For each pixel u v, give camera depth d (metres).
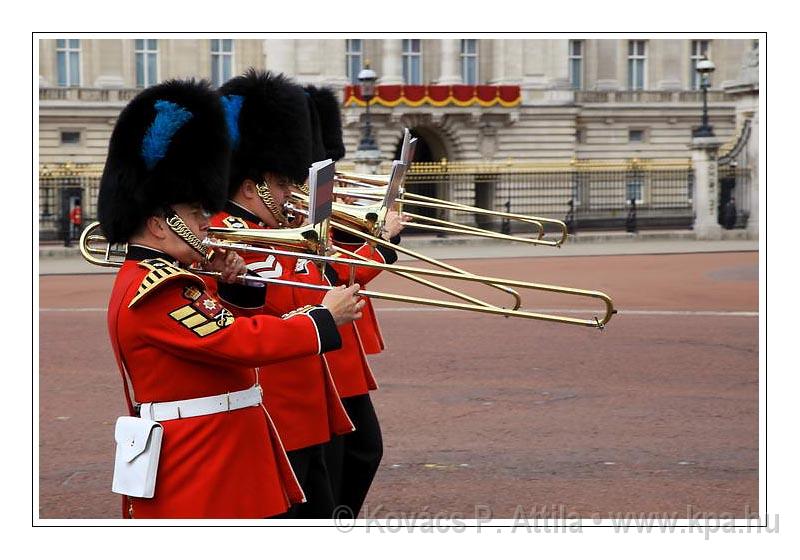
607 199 48.16
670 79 54.59
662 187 46.53
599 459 9.99
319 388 6.72
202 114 5.45
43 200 38.78
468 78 51.38
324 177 5.18
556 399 12.58
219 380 5.42
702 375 14.05
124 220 5.34
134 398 5.49
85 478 9.55
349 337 7.83
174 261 5.44
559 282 25.39
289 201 6.86
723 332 17.56
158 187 5.30
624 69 54.47
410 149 7.09
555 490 8.99
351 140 46.09
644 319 19.16
